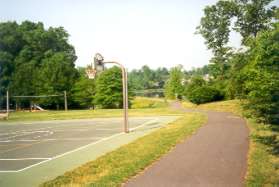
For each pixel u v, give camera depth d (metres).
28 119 45.94
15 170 12.36
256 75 10.85
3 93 79.00
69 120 40.81
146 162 11.64
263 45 10.40
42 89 74.81
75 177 10.38
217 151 13.35
